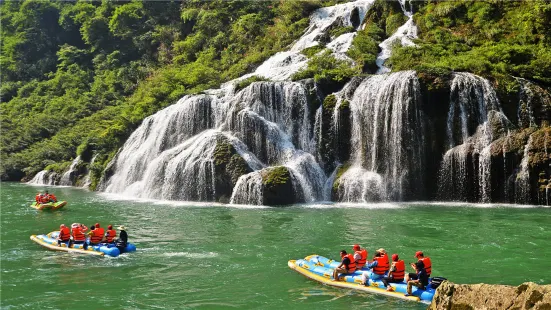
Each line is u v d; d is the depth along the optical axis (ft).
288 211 97.35
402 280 49.11
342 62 141.69
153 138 139.85
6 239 74.95
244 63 174.70
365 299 47.21
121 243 66.28
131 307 46.50
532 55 125.70
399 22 163.22
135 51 250.57
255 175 109.50
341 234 74.49
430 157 112.47
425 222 82.84
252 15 206.59
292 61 158.51
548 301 30.78
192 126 132.57
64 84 251.19
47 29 304.71
